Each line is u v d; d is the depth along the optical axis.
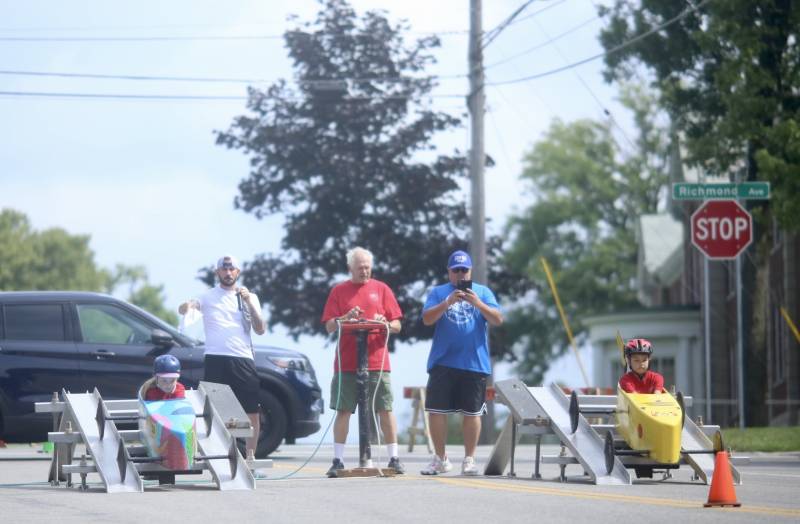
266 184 143.12
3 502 40.12
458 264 50.06
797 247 138.00
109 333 65.19
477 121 106.75
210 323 51.25
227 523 34.12
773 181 103.25
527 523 33.59
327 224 141.12
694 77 114.38
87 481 49.19
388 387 50.16
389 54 143.50
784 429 89.44
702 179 141.75
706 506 37.66
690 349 178.88
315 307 142.25
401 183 141.12
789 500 40.12
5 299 64.62
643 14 113.50
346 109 141.25
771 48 106.25
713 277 170.12
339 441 50.47
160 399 45.53
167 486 45.84
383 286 50.41
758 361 113.44
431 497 40.66
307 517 35.34
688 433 47.25
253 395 51.53
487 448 88.38
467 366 50.22
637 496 40.97
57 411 45.91
